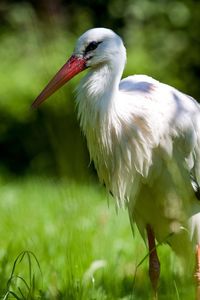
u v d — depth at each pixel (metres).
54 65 18.88
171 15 24.84
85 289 9.23
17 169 25.11
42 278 9.33
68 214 12.36
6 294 8.43
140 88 9.05
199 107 9.42
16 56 24.41
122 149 8.82
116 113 8.73
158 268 9.34
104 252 11.23
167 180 9.05
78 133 13.05
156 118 8.83
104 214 14.28
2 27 25.20
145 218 9.58
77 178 12.22
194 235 9.34
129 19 24.77
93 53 8.77
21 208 15.54
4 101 24.11
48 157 24.61
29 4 23.25
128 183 9.08
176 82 24.14
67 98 18.33
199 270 9.21
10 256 10.64
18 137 24.92
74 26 24.45
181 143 9.01
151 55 24.30
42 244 11.55
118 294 9.43
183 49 24.91
